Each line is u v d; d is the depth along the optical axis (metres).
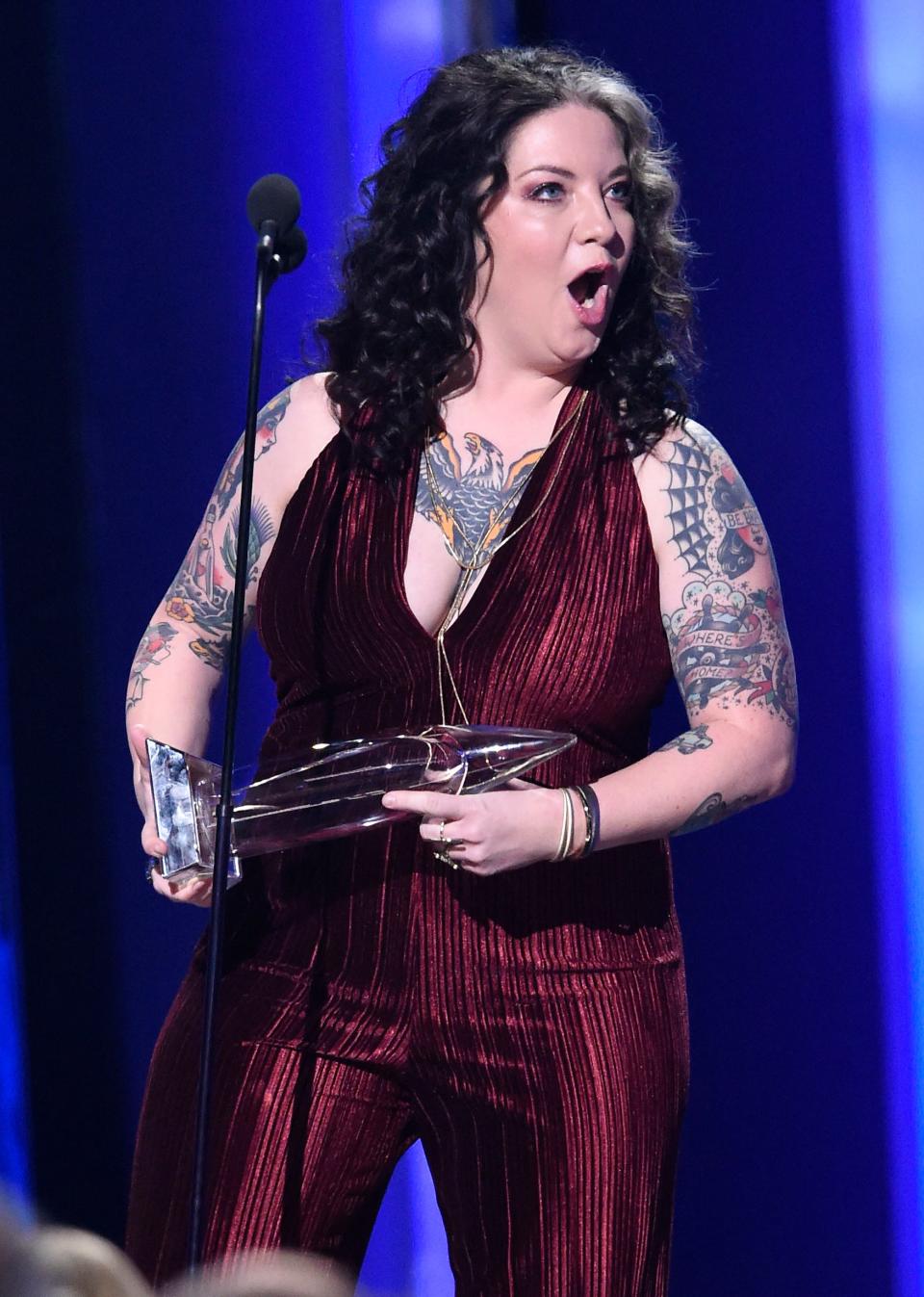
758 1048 10.46
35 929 10.52
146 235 10.36
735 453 10.38
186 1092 6.68
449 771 6.26
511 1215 6.44
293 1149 6.52
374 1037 6.57
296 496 6.93
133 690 7.19
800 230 10.12
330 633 6.82
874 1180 10.18
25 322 10.27
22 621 10.36
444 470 6.87
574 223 6.70
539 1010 6.50
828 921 10.20
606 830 6.29
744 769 6.58
